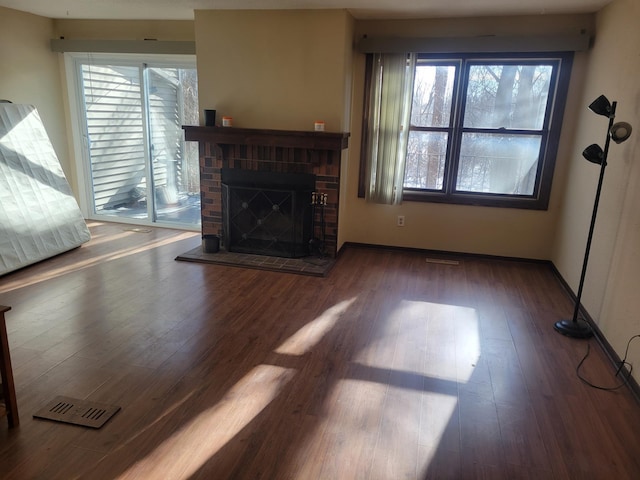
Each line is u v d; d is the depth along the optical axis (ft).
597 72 12.39
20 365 8.50
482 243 15.83
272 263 14.57
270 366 8.73
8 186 13.41
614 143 10.43
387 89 14.92
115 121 18.15
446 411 7.55
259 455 6.43
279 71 14.24
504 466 6.39
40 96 17.04
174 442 6.64
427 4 12.58
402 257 15.92
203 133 14.80
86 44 16.81
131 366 8.58
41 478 5.93
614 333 9.32
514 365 9.06
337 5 12.96
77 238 15.55
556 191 14.74
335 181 14.58
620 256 9.42
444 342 9.92
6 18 15.35
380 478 6.10
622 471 6.34
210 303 11.55
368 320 10.88
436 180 15.85
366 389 8.09
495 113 14.85
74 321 10.36
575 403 7.88
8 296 11.64
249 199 14.89
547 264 15.39
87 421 7.02
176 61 16.74
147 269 13.91
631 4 10.18
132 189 18.81
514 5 12.47
